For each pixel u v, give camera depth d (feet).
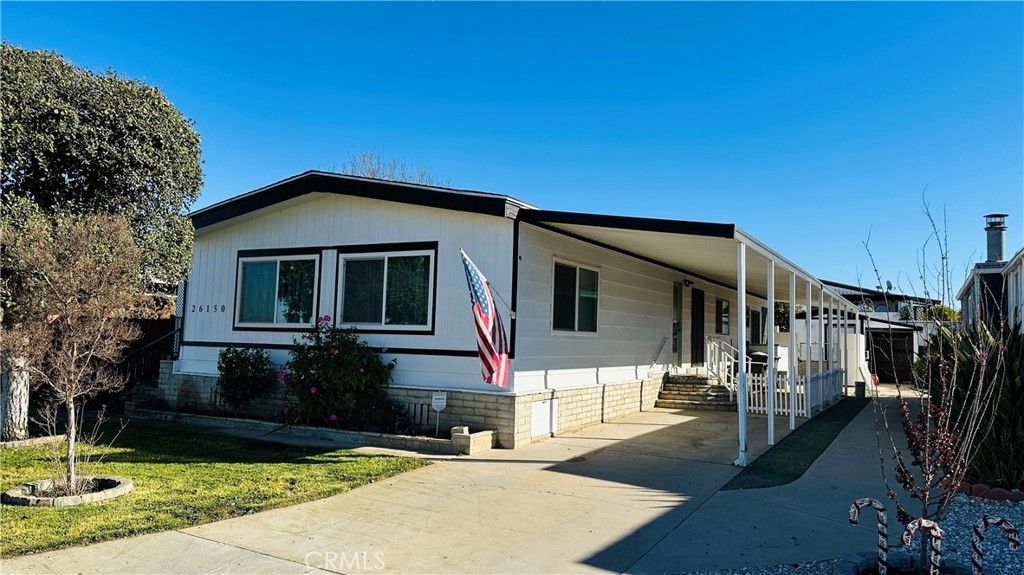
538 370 33.73
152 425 36.88
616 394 42.60
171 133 30.76
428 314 33.50
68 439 20.94
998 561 15.84
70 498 19.57
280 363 37.91
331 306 36.42
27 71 26.08
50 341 22.62
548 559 15.92
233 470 24.86
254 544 16.56
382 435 30.89
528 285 32.86
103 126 28.12
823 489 23.17
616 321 43.11
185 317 42.22
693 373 55.77
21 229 24.89
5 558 15.15
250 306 39.68
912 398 59.41
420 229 34.19
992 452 21.70
